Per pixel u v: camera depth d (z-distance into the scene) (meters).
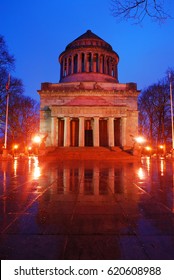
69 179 11.34
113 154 36.41
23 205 5.89
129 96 52.81
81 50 62.09
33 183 9.98
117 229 4.02
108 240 3.52
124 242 3.45
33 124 65.06
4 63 40.16
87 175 13.21
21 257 3.03
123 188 8.57
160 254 3.09
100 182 10.23
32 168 18.73
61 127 50.88
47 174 13.87
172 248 3.26
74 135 53.31
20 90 45.72
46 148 40.56
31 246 3.32
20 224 4.29
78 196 7.07
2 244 3.38
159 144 57.34
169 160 34.09
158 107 54.25
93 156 35.19
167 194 7.38
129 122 51.66
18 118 58.16
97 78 61.03
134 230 3.97
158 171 15.68
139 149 36.75
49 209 5.47
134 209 5.46
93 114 45.38
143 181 10.54
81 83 54.75
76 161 29.45
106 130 52.72
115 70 65.75
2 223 4.36
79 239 3.56
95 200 6.50
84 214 5.02
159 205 5.87
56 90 52.72
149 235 3.73
